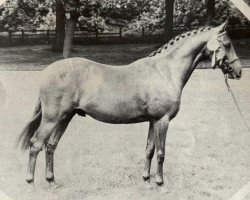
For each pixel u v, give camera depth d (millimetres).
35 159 4508
